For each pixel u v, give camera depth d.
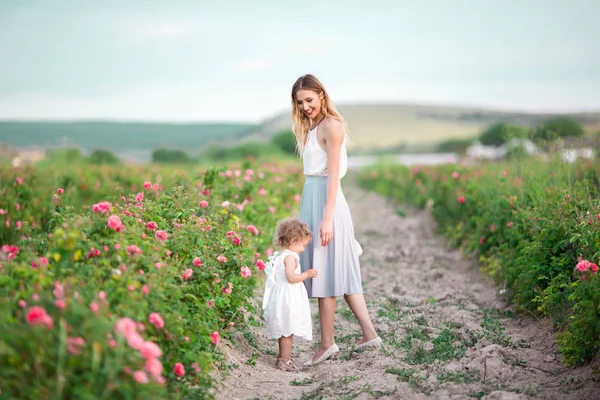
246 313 6.02
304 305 4.98
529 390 4.08
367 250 10.49
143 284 3.81
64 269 3.53
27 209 8.83
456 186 11.35
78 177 12.15
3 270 3.54
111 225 3.86
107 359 2.82
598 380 4.14
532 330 5.61
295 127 5.28
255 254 5.77
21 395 2.69
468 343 5.27
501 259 7.23
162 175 12.16
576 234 5.29
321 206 5.00
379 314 6.35
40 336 2.75
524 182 8.11
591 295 4.39
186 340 3.89
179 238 4.79
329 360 5.06
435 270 8.27
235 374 4.53
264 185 9.62
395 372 4.52
